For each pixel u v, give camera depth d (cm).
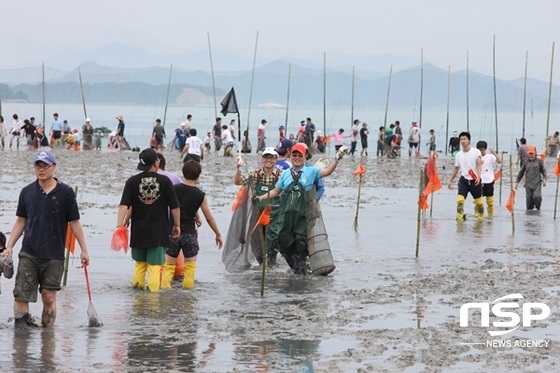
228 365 1366
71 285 1998
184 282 2008
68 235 1995
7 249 1597
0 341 1493
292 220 2177
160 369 1338
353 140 8206
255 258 2247
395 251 2586
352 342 1512
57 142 8044
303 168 2181
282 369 1346
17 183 4500
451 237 2894
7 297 1861
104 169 5644
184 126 7738
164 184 1939
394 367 1359
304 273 2194
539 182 3788
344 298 1898
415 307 1803
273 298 1898
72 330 1584
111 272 2169
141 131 13388
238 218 2200
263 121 7975
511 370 1352
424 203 3456
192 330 1596
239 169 2202
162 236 1939
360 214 3541
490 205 3491
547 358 1422
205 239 2742
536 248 2658
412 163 7031
